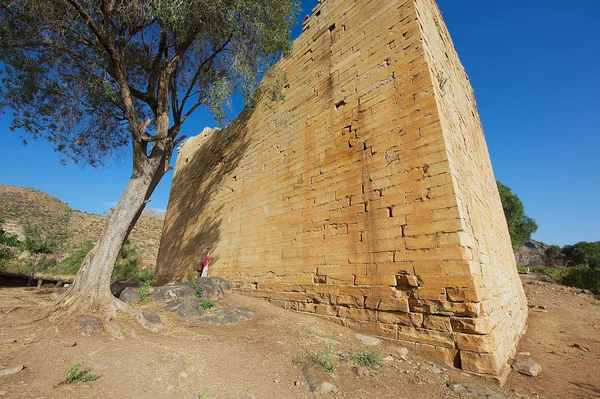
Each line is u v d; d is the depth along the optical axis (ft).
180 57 29.55
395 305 19.63
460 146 24.27
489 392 13.34
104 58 28.07
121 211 24.63
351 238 24.06
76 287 22.29
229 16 28.53
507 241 44.62
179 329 19.69
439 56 26.53
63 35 26.00
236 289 35.91
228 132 50.98
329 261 25.40
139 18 27.25
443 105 22.41
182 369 13.71
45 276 91.20
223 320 22.29
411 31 23.39
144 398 11.05
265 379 13.78
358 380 14.39
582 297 57.47
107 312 20.68
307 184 30.04
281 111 36.99
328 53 31.55
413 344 18.13
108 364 13.55
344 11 30.68
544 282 75.05
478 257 19.83
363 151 24.94
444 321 17.21
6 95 30.45
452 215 18.20
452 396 13.08
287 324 22.54
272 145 37.22
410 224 20.20
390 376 14.92
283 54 36.40
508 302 26.71
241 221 39.60
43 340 16.02
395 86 23.62
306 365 15.29
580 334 30.50
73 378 11.68
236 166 44.65
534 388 15.26
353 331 21.59
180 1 24.93
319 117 30.55
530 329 33.04
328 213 26.76
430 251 18.74
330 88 30.09
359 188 24.47
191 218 56.03
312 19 35.24
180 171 70.90
